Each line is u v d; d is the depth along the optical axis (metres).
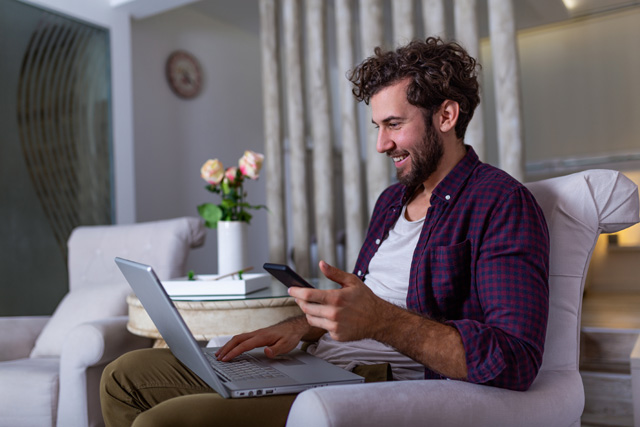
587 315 3.10
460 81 1.09
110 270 2.40
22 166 3.13
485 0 4.38
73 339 1.72
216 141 4.69
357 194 3.05
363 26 2.98
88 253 2.48
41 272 3.18
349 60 3.07
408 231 1.18
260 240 5.12
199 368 0.93
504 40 2.64
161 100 4.20
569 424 0.97
